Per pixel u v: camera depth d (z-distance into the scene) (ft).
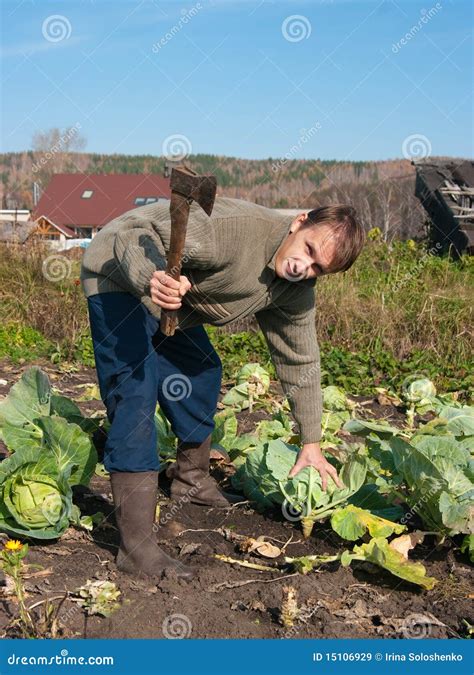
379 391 23.72
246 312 11.23
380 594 10.88
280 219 10.85
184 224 9.27
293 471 12.33
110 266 10.87
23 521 11.55
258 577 11.19
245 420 19.47
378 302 30.94
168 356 13.01
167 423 15.28
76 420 14.42
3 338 28.17
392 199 63.36
